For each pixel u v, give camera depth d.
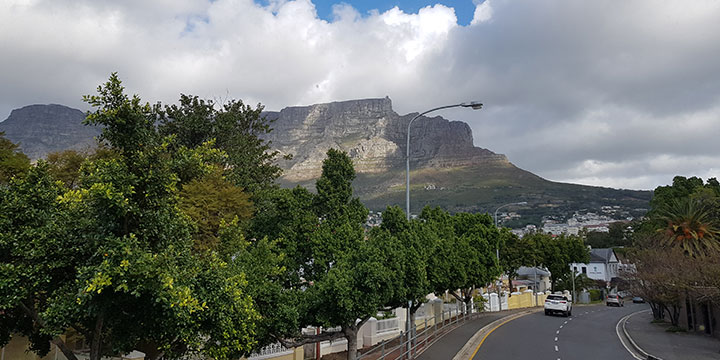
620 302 63.28
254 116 38.91
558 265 64.81
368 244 15.58
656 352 21.14
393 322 26.16
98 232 7.57
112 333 8.16
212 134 33.91
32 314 8.09
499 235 35.88
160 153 8.15
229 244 11.76
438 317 32.50
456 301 39.84
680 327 30.59
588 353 21.16
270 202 18.41
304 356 19.95
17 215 7.79
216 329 8.78
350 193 17.30
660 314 37.56
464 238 32.34
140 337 8.15
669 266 30.12
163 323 7.73
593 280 86.06
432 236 22.89
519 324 32.12
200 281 8.62
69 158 21.52
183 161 8.63
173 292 7.05
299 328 13.46
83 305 7.11
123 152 8.17
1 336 8.79
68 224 7.76
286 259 15.05
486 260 32.72
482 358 19.17
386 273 13.88
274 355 17.38
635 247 45.69
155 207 8.22
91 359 7.70
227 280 8.89
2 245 7.55
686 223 35.03
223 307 8.55
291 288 15.07
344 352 21.70
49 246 7.51
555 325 32.47
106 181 7.57
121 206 7.33
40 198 8.16
